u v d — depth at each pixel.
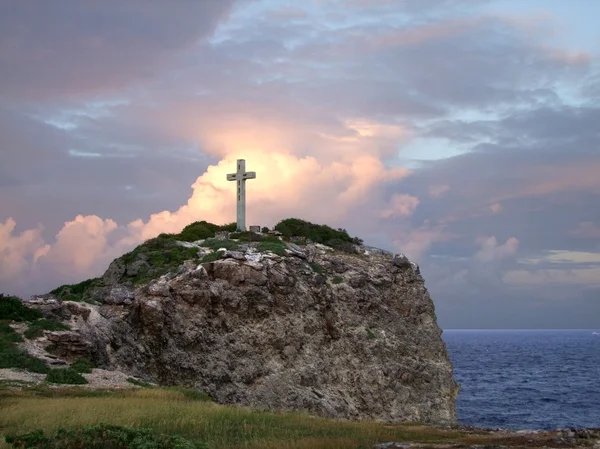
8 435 23.48
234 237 71.75
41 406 29.08
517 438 29.33
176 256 64.31
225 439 26.30
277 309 61.66
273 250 65.94
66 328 46.62
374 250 79.50
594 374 152.00
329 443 25.81
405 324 72.38
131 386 39.84
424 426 34.88
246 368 57.38
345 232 83.00
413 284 75.88
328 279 68.56
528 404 96.31
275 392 57.50
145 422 27.70
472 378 141.00
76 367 41.50
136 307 53.53
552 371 161.38
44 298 49.59
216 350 56.59
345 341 65.31
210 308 57.66
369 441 27.25
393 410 64.88
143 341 52.94
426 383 69.62
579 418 82.62
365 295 69.44
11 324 44.84
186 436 26.55
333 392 61.59
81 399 31.88
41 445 23.31
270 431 28.38
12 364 39.66
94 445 23.64
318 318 64.06
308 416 36.34
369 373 64.75
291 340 60.97
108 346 49.38
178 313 55.66
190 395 39.31
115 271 64.75
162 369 53.03
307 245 74.38
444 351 73.88
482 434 31.08
